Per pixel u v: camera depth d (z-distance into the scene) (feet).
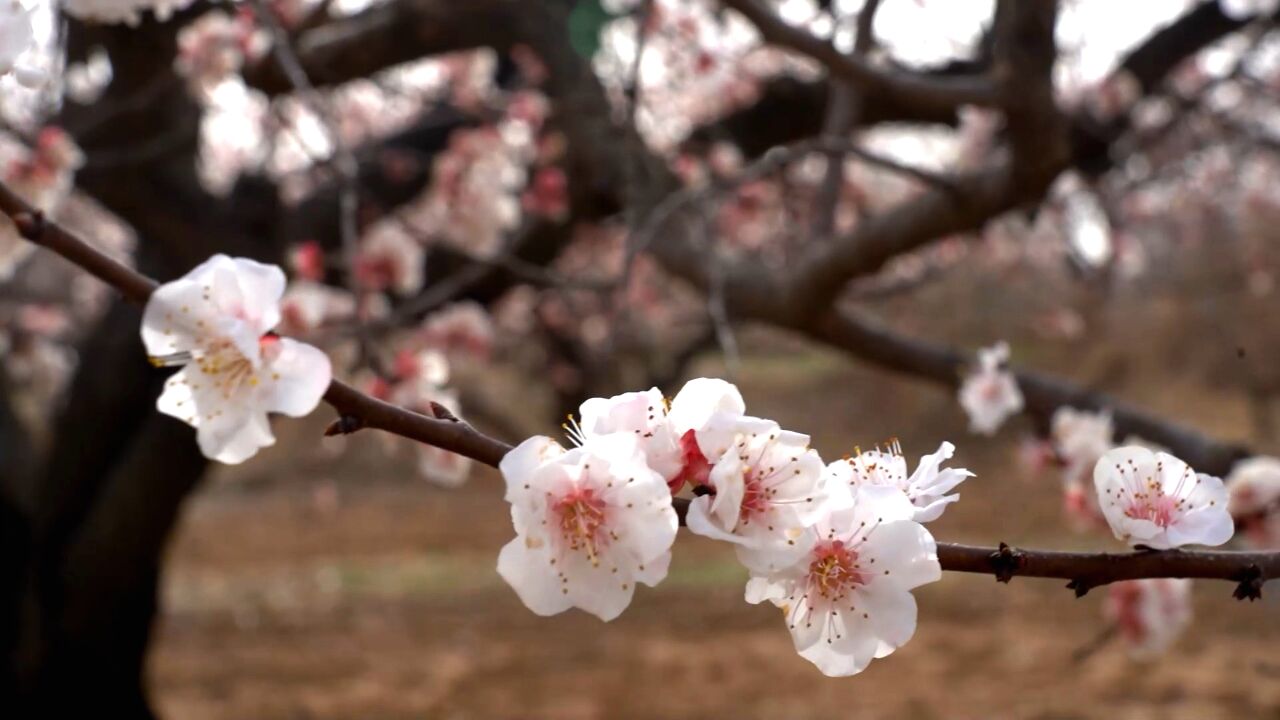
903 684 24.40
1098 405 10.23
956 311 37.63
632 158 11.42
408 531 40.65
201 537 40.27
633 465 3.42
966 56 13.67
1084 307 27.68
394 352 11.71
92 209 21.58
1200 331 35.94
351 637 28.76
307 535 40.37
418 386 9.46
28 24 4.24
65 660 14.47
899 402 53.11
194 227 13.41
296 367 3.57
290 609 31.42
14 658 14.44
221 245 13.55
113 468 14.39
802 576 3.72
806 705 23.29
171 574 35.58
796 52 8.93
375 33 12.57
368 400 3.52
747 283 11.53
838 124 12.03
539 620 29.94
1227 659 25.08
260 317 3.62
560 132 13.28
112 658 14.70
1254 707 22.24
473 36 13.07
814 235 11.99
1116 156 14.60
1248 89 17.99
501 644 27.99
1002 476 44.70
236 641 28.50
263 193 13.96
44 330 20.20
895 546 3.70
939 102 8.95
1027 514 38.11
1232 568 3.77
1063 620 28.76
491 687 24.89
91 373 14.19
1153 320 36.27
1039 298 34.63
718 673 25.36
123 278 3.55
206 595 33.06
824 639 3.72
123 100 12.58
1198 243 33.35
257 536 40.32
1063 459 9.23
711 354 27.89
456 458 10.03
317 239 13.60
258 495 47.16
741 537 3.36
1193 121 18.53
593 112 12.76
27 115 11.67
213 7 11.97
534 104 15.06
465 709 23.48
